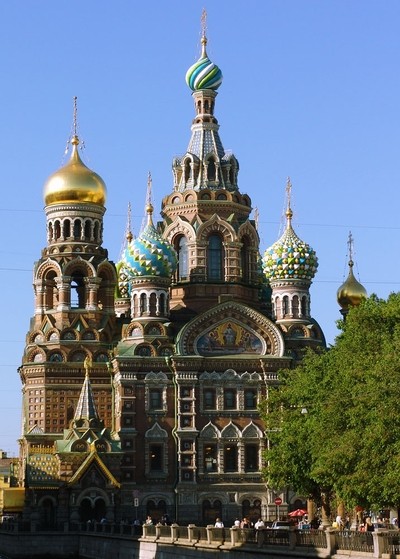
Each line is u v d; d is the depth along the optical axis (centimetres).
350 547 8250
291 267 16288
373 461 9025
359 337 10425
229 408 15525
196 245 16550
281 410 12862
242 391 15575
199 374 15488
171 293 16612
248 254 17038
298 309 16288
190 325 15588
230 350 15700
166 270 15850
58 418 16050
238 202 17000
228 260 16638
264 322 15850
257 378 15625
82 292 17138
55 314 16488
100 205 16888
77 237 16688
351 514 13475
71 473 14750
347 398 9812
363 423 9319
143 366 15425
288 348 16062
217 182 17000
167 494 15212
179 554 10806
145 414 15362
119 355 15425
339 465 9425
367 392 9231
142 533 11969
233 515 15225
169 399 15462
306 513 14800
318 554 8500
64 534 14050
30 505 14638
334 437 9775
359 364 9906
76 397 16125
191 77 17438
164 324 15688
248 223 17000
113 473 14900
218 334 15700
